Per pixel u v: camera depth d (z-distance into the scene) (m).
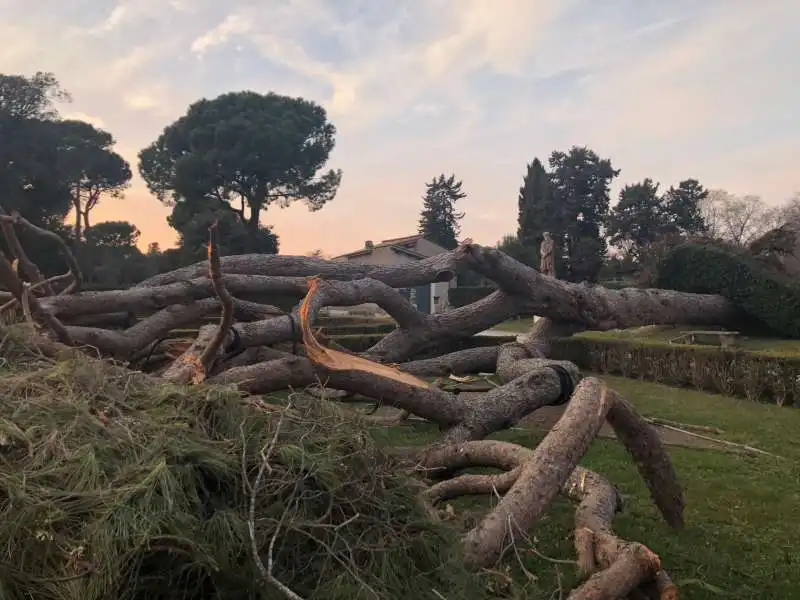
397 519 2.28
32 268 6.19
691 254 13.46
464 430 4.72
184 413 2.28
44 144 29.47
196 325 12.84
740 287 12.65
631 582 2.15
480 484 3.15
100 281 34.97
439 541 2.29
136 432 2.05
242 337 5.32
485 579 2.30
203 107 33.84
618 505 3.13
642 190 45.94
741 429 7.25
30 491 1.62
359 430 2.54
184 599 1.68
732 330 13.55
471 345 13.77
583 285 8.73
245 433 2.25
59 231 30.42
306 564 1.94
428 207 62.47
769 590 3.28
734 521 4.26
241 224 30.64
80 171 33.38
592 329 9.07
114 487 1.72
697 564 3.57
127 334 6.11
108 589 1.51
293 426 2.43
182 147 33.94
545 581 3.19
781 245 15.23
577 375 5.73
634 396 9.64
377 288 6.64
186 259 29.30
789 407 8.70
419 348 7.48
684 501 4.63
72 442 1.87
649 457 3.62
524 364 6.15
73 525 1.59
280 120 32.66
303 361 4.43
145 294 6.15
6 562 1.49
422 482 2.95
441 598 2.01
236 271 7.48
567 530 4.00
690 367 10.38
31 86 28.75
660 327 15.86
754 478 5.27
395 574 2.01
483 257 7.36
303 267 7.62
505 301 7.80
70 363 2.51
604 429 7.01
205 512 1.87
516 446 3.41
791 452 6.18
